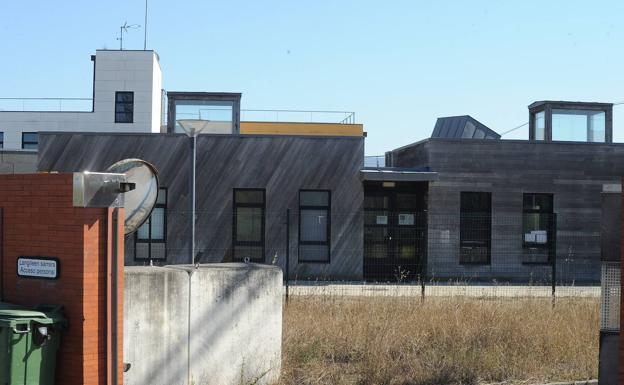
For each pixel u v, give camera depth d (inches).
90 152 893.2
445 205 917.2
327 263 898.7
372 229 928.3
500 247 922.7
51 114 2156.7
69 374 250.1
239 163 899.4
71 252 251.3
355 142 907.4
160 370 297.1
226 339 320.5
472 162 924.0
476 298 567.5
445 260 913.5
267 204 898.1
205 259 891.4
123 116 2183.8
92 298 251.1
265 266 340.8
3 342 236.2
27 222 262.4
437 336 432.5
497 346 408.8
